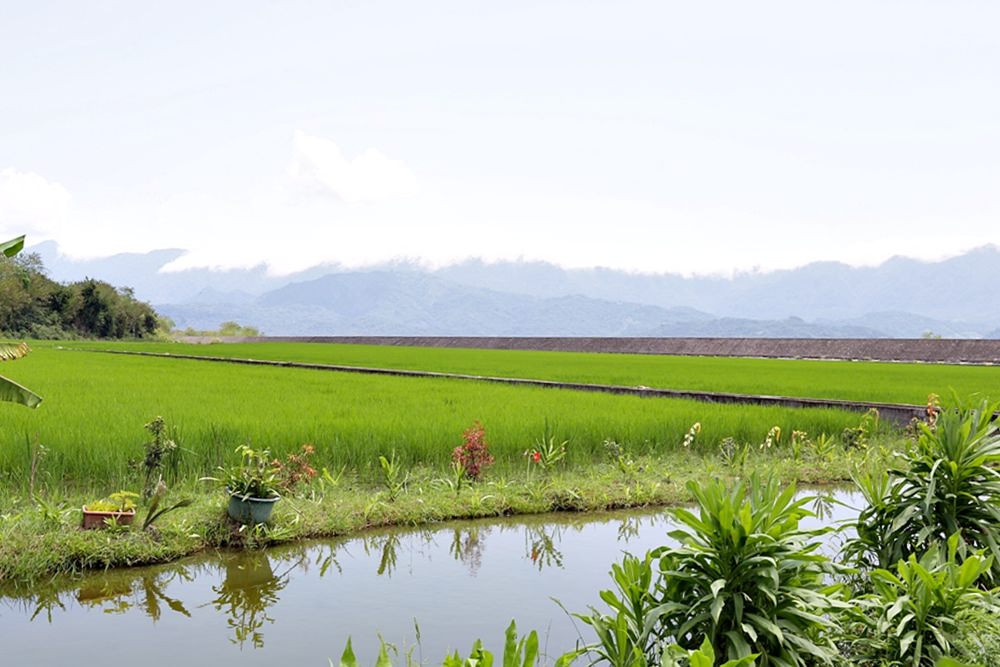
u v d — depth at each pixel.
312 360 51.38
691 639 5.54
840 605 5.34
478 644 4.37
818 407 21.14
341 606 7.93
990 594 5.83
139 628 7.32
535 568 9.30
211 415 16.09
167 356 53.00
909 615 5.62
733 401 22.88
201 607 7.86
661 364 49.34
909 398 24.47
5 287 91.69
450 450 13.86
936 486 7.34
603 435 15.48
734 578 5.41
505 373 38.12
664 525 11.50
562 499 12.38
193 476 11.89
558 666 4.95
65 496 10.87
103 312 105.94
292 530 10.20
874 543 7.56
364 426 14.58
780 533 5.59
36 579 8.52
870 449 16.75
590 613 7.73
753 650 5.28
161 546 9.25
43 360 43.12
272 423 14.63
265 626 7.36
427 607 7.91
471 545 10.32
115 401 19.45
